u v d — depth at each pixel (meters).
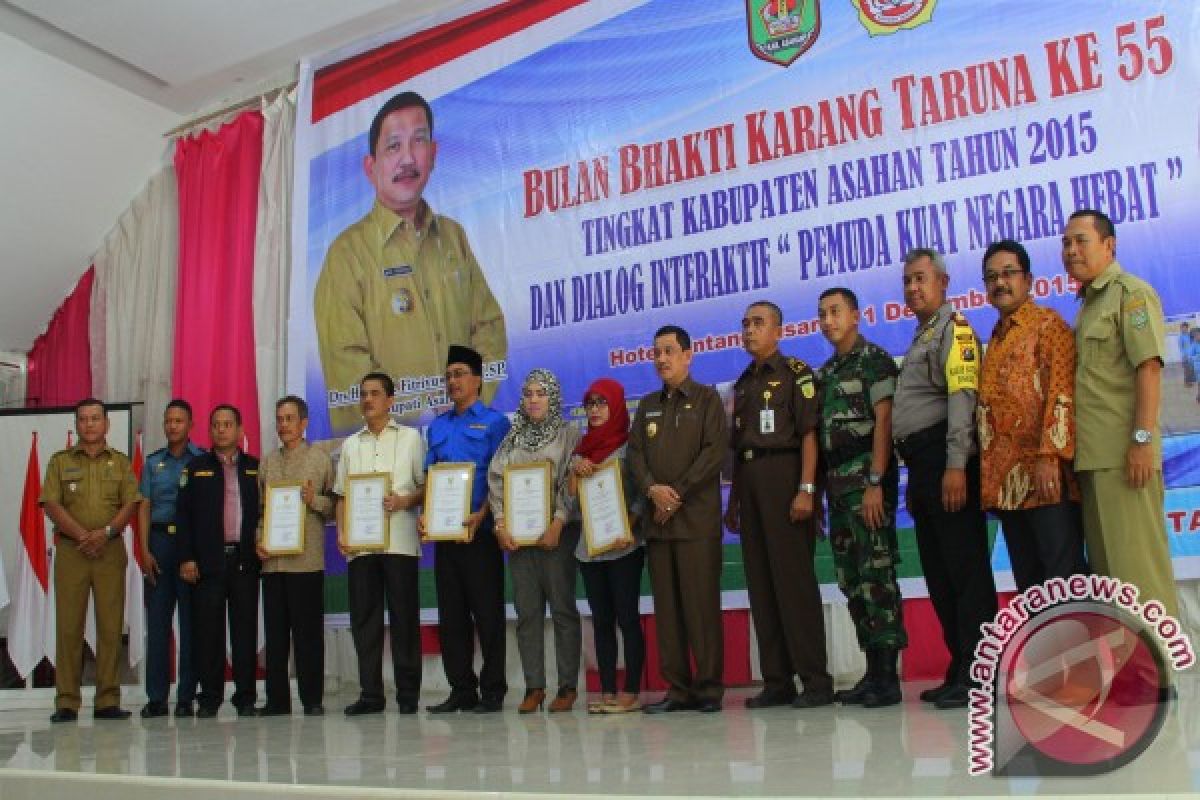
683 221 5.12
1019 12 4.46
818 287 4.75
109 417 5.94
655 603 3.73
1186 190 4.09
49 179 6.92
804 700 3.48
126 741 3.54
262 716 4.52
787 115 4.92
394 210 5.98
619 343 5.22
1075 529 3.02
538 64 5.66
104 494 4.96
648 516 3.75
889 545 3.46
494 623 4.23
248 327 6.60
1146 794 1.58
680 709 3.68
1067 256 3.07
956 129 4.54
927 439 3.31
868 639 3.45
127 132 7.03
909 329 4.54
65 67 6.46
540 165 5.57
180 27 6.18
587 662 5.04
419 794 2.06
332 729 3.69
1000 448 3.08
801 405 3.58
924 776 1.89
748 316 3.77
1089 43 4.32
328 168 6.23
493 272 5.62
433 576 5.50
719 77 5.12
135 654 5.85
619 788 1.98
